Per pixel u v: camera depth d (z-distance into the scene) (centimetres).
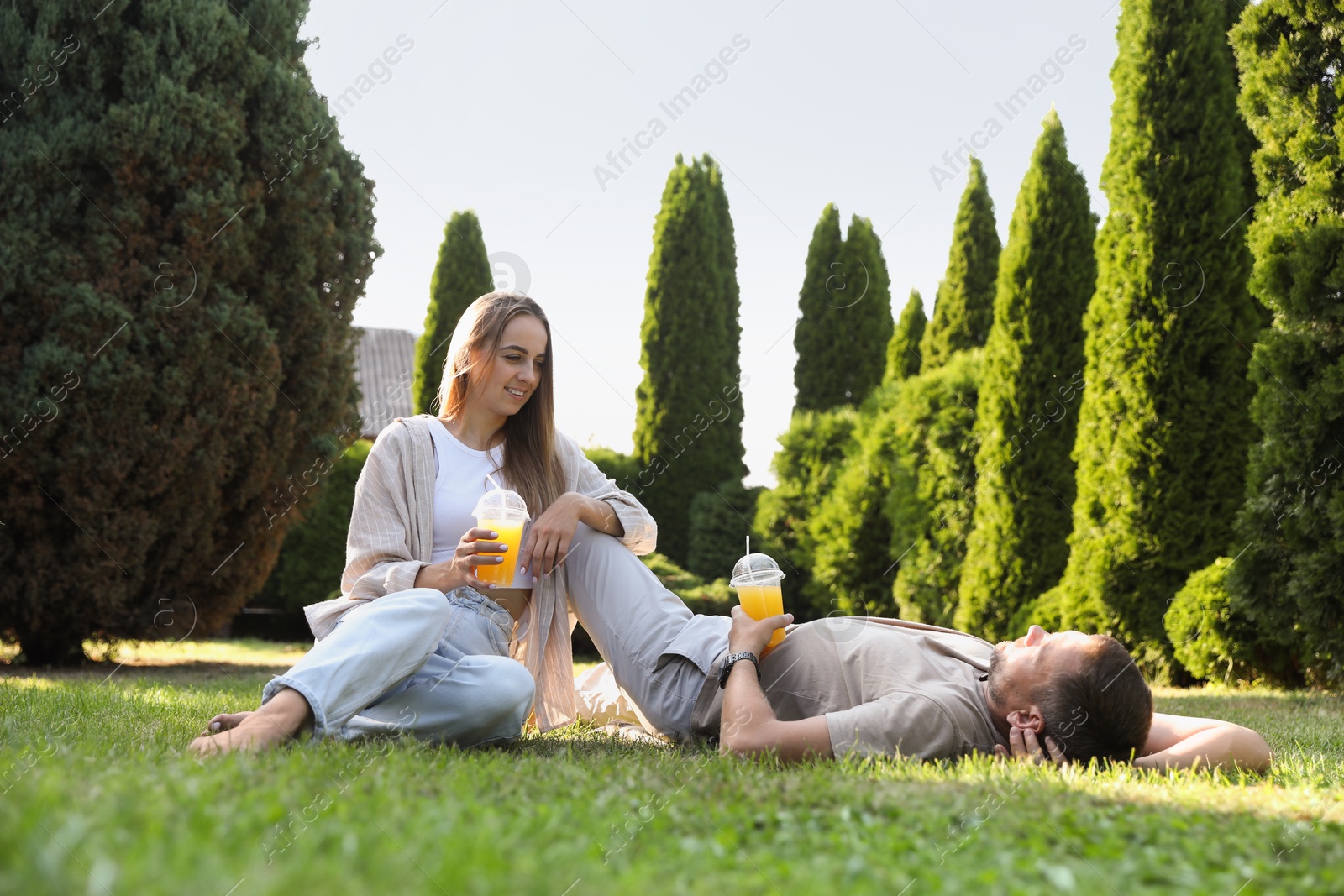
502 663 239
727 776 170
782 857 118
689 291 1266
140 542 616
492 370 276
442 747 200
